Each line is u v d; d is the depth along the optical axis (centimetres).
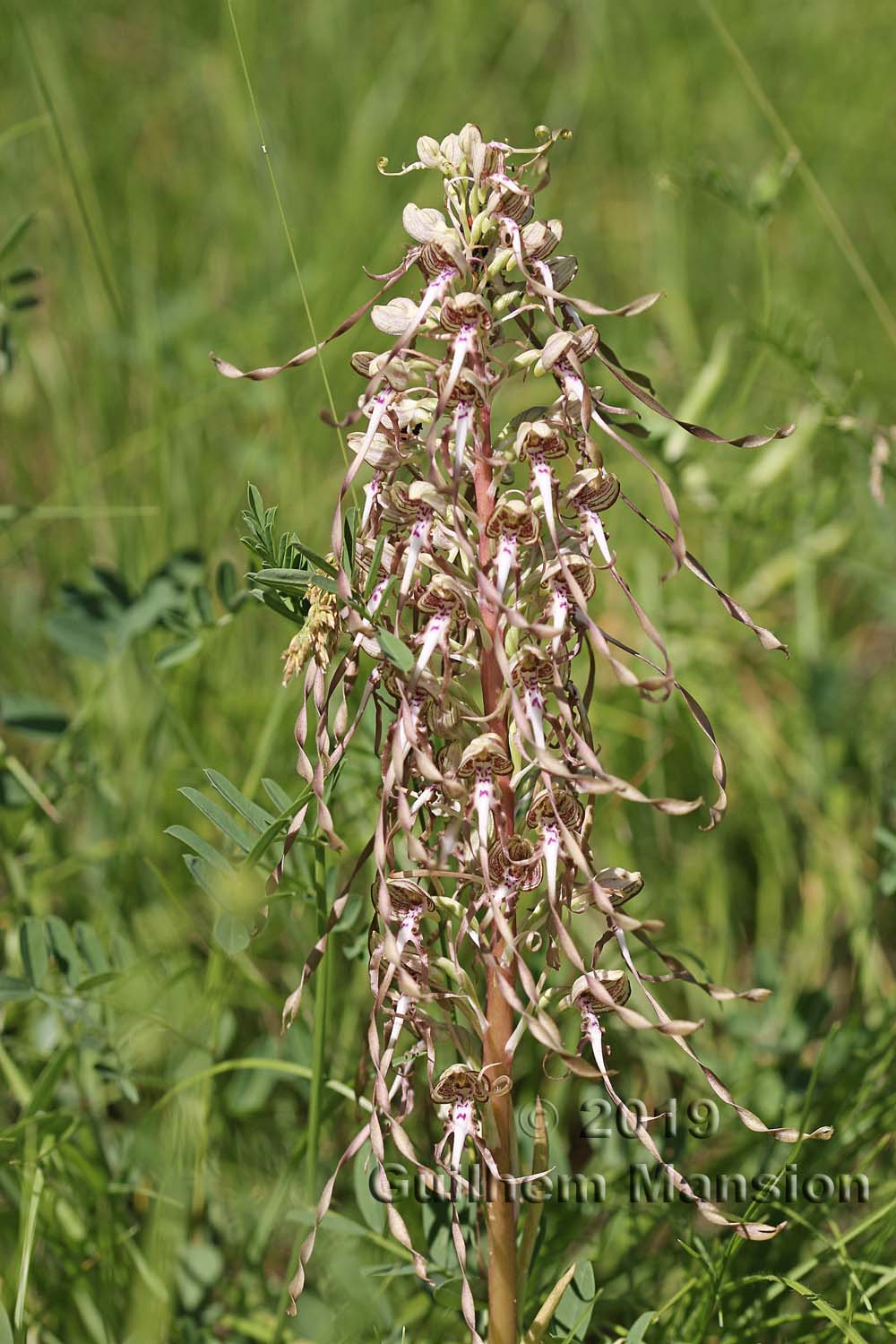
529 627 196
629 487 489
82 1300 281
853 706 468
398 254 563
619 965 362
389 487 211
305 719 220
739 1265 283
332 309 529
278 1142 316
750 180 618
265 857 295
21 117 566
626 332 566
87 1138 306
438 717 212
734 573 487
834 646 493
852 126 685
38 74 415
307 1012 320
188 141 657
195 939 352
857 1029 333
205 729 393
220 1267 287
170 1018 319
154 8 706
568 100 713
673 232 601
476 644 220
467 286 208
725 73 723
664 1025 207
